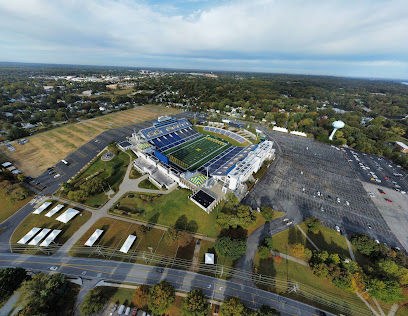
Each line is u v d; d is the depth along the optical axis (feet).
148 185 297.33
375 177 350.23
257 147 367.04
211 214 247.70
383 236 234.58
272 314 140.36
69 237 213.66
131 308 154.71
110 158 371.56
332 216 260.42
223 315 144.25
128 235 217.56
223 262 192.85
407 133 556.10
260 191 299.17
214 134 535.60
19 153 382.83
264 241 206.90
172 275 180.34
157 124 517.55
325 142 501.97
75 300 159.33
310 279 181.98
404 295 163.43
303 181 331.77
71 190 279.28
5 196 262.26
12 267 179.32
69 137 465.47
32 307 136.36
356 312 161.27
